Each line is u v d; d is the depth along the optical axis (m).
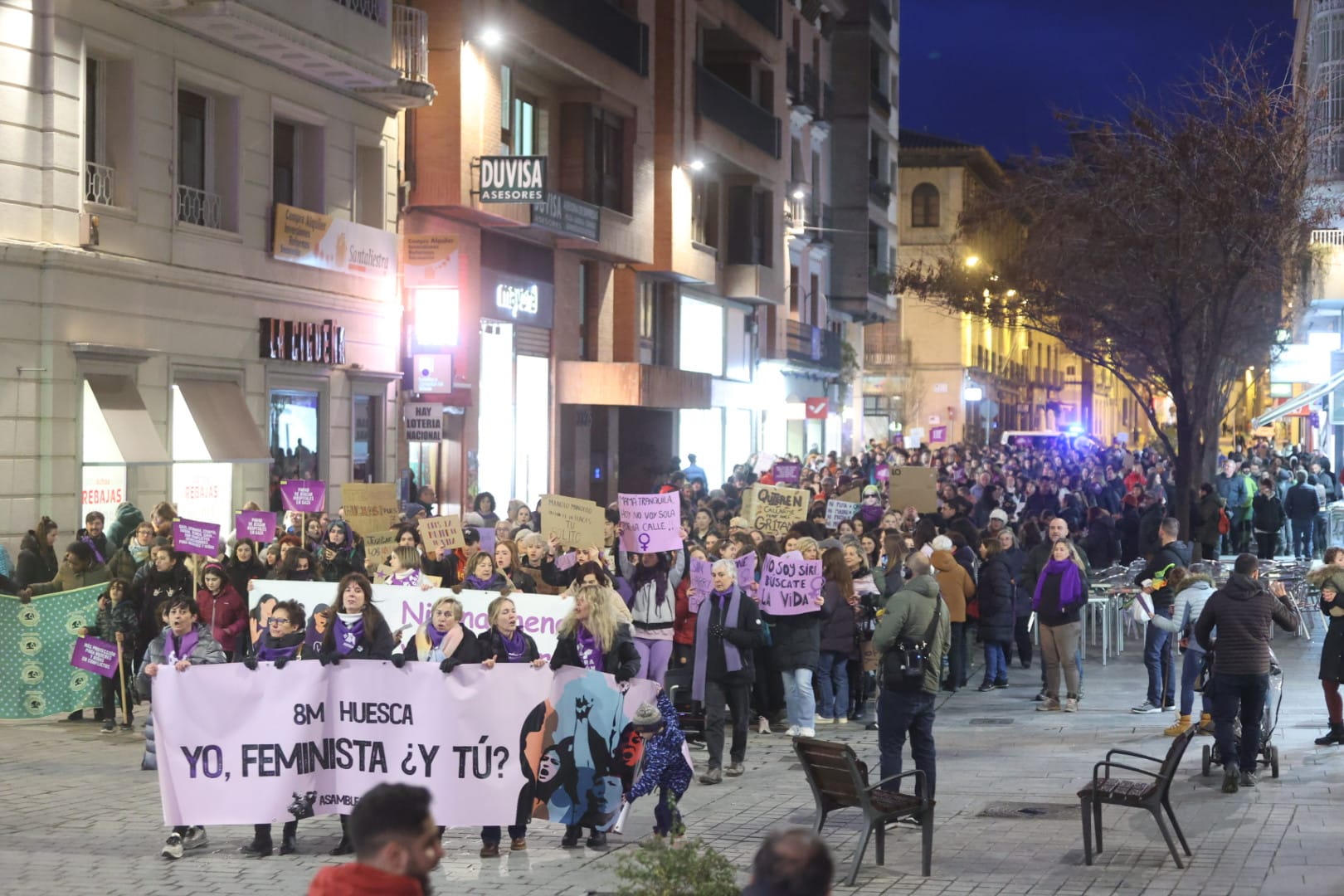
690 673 15.64
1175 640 24.16
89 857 10.42
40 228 20.12
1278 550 35.75
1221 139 26.00
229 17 22.36
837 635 16.98
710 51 49.28
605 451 40.91
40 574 18.23
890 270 70.81
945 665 19.72
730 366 50.75
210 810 10.51
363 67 26.11
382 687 10.67
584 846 11.08
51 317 20.02
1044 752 14.99
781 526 21.33
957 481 38.62
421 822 4.70
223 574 15.54
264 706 10.57
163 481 22.47
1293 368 49.03
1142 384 31.44
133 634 15.48
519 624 13.66
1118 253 27.08
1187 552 17.59
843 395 66.69
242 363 24.48
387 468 29.14
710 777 13.52
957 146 83.25
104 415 20.73
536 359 35.81
